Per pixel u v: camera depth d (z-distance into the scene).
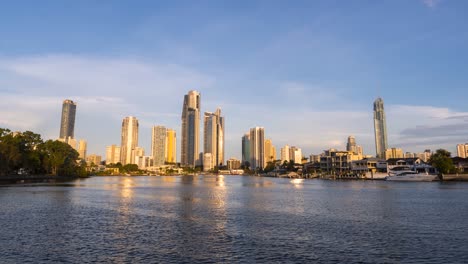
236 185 166.62
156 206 69.50
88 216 54.91
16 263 29.45
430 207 67.00
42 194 93.19
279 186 153.38
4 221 49.41
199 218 53.78
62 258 31.08
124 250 33.97
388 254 32.88
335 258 31.55
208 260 30.86
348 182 188.88
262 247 35.38
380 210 63.16
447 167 181.88
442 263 30.19
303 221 51.00
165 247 35.25
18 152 160.50
